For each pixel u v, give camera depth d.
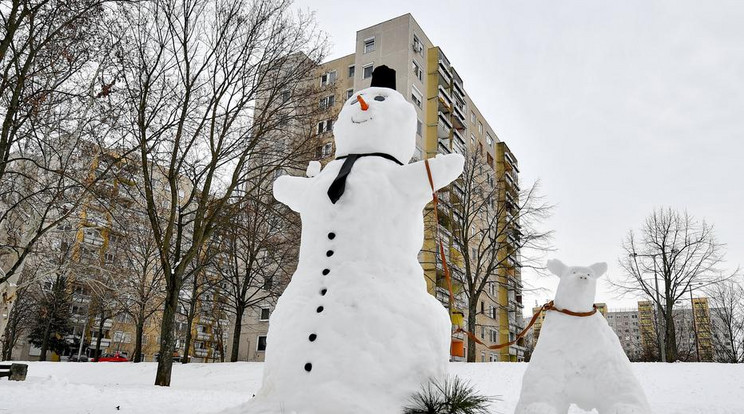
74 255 20.39
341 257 5.09
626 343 82.12
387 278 5.05
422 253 32.22
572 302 5.23
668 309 30.92
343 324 4.74
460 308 37.81
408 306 4.93
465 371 18.31
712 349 50.06
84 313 40.44
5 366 12.91
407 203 5.42
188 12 16.69
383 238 5.21
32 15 11.64
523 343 46.81
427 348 4.82
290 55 18.38
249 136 18.09
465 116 46.91
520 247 28.52
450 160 5.45
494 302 43.94
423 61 41.00
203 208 17.16
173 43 16.62
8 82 11.65
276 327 5.05
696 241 31.39
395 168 5.49
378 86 6.38
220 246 24.12
